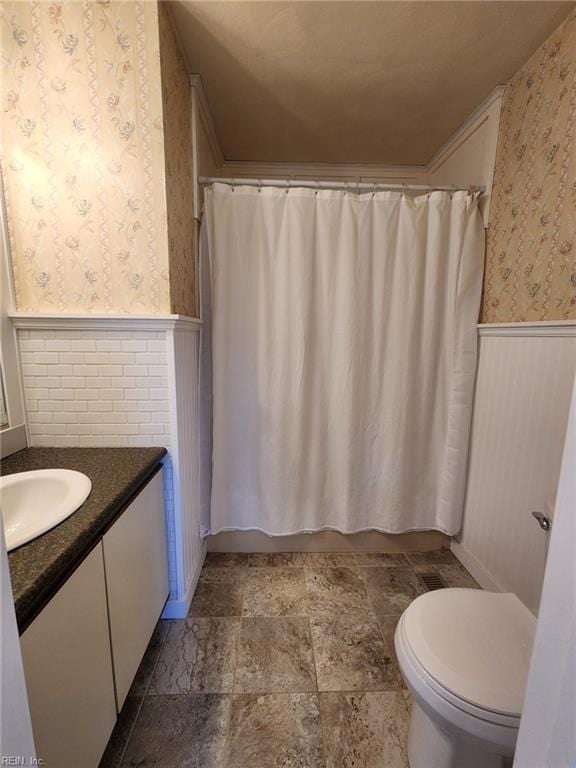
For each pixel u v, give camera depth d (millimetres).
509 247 1475
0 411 1132
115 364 1214
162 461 1271
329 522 1787
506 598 963
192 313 1490
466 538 1730
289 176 2205
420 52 1309
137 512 1045
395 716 1038
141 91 1088
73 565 714
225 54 1318
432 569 1710
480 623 875
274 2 1102
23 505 920
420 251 1598
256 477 1728
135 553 1028
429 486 1774
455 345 1654
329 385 1679
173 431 1258
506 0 1098
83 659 749
